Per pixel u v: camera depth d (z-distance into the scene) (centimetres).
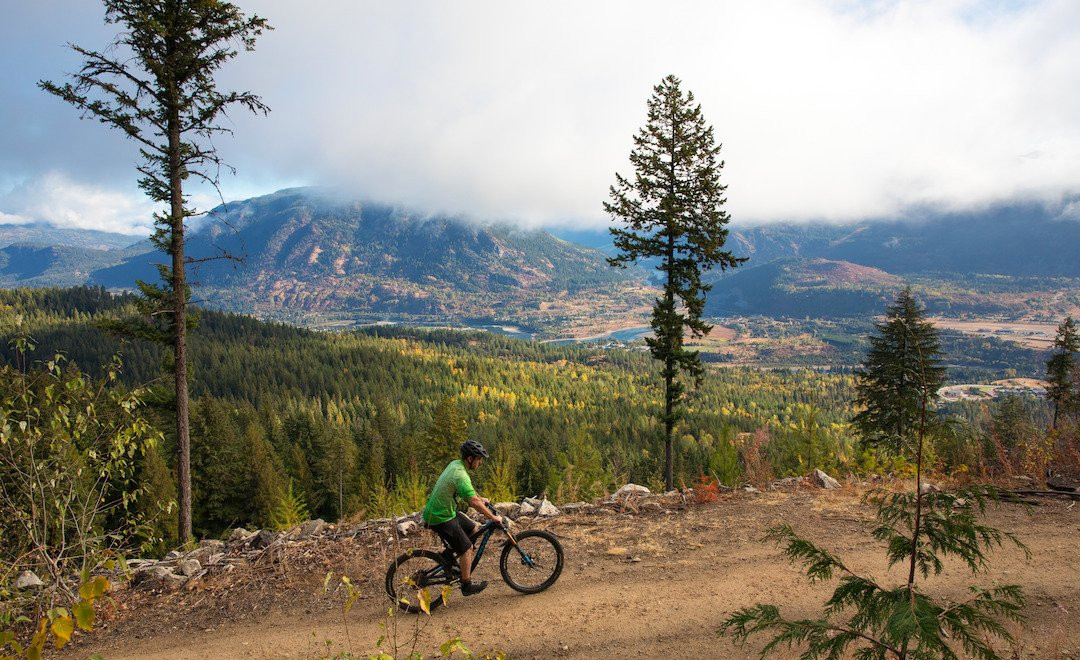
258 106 1462
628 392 19388
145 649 594
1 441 556
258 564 791
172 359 1470
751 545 786
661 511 960
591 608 623
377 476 5138
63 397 632
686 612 605
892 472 1119
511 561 683
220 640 600
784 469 2666
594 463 3142
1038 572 650
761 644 536
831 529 837
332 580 725
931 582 639
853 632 355
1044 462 1031
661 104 2244
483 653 543
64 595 643
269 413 8494
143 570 773
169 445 4203
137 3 1334
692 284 2216
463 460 657
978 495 370
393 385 16825
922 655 323
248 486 4209
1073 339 2302
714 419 13825
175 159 1415
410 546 805
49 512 621
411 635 585
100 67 1335
